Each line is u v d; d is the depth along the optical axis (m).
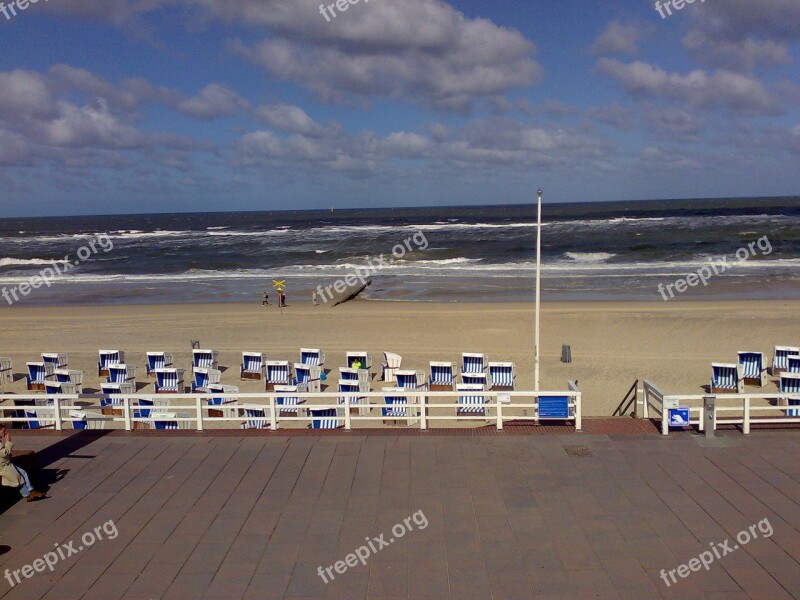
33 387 21.14
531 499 8.79
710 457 9.95
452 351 24.98
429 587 6.96
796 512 8.30
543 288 42.19
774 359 21.08
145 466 10.04
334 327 29.97
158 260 64.56
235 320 32.50
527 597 6.77
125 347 26.91
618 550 7.58
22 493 8.95
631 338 26.12
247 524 8.29
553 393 11.03
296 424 16.47
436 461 10.00
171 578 7.20
